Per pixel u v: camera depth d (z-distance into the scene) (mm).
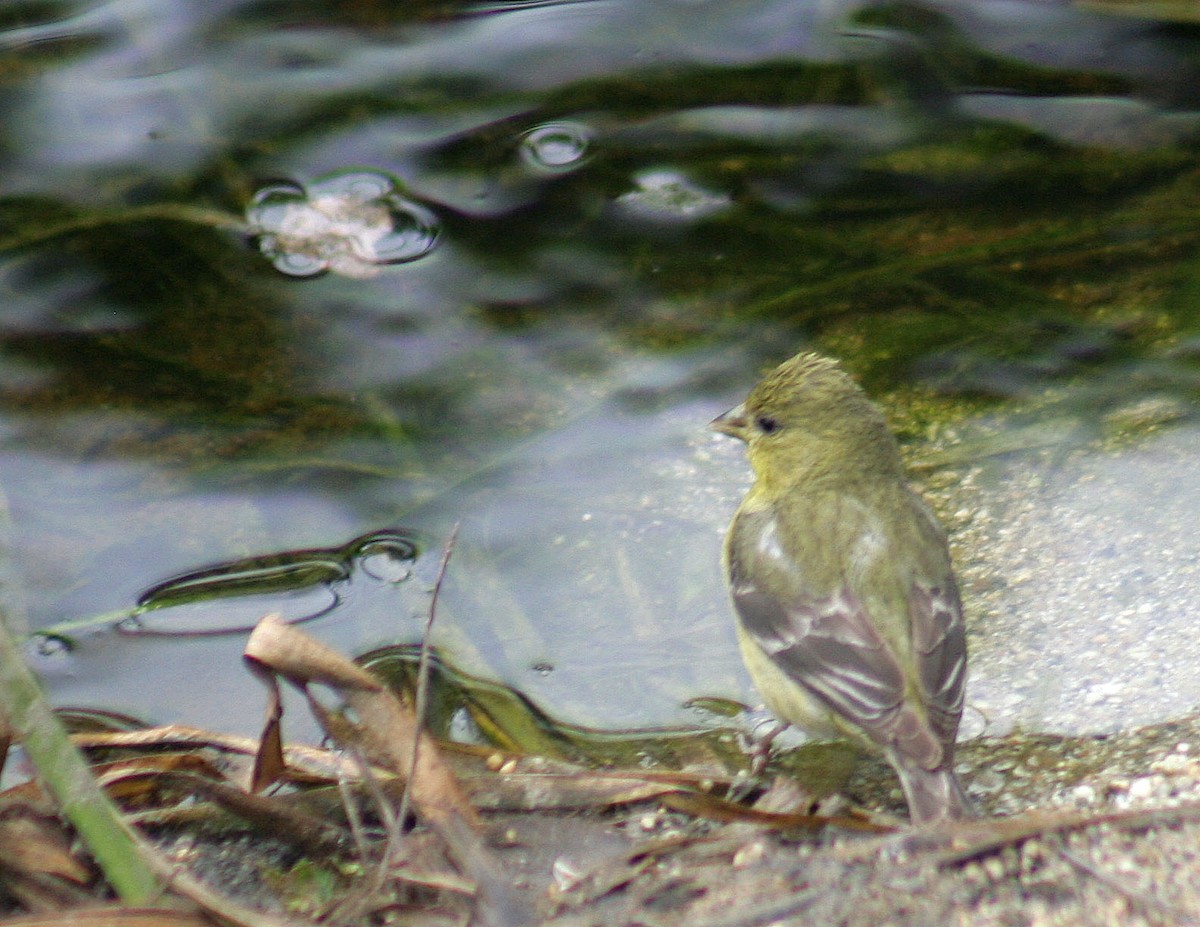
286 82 14375
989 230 12414
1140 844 6777
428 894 6707
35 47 14703
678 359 11438
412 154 13539
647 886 6727
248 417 10977
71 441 10750
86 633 9211
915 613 8109
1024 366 11117
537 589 9477
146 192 13094
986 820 6969
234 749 7797
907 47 14430
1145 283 11750
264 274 12359
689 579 9523
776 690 8273
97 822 6562
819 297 11914
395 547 9844
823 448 9148
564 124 13820
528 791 7441
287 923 6281
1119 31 14312
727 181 13141
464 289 12227
